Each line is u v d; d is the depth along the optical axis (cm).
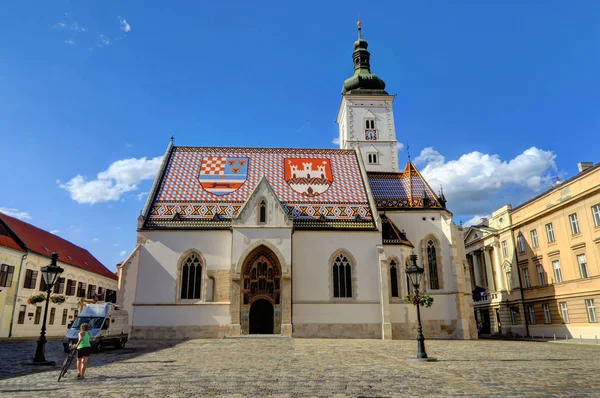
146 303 4419
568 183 5175
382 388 1586
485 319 7250
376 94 7162
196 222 4697
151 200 4856
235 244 4456
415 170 5812
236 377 1845
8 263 5216
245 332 4384
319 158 5691
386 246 4947
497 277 6656
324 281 4644
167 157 5438
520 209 6203
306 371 2023
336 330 4519
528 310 6006
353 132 7012
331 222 4878
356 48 7725
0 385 1695
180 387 1616
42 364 2353
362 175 5497
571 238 5122
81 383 1727
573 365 2275
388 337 4412
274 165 5506
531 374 1938
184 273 4566
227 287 4506
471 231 7588
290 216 4675
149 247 4559
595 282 4731
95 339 3011
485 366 2223
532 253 5894
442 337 4859
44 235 7094
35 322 5775
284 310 4334
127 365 2289
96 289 7919
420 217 5297
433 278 5097
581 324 4947
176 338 4334
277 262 4544
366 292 4638
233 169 5372
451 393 1497
